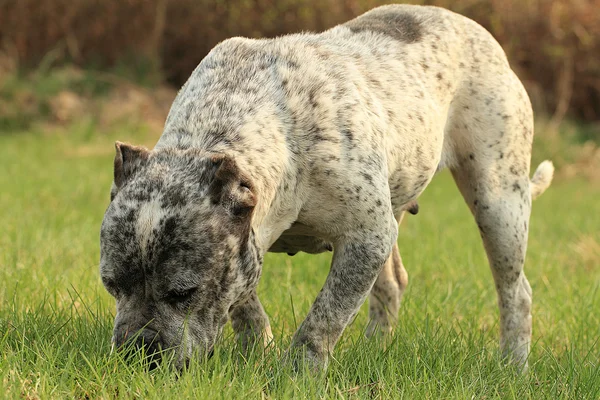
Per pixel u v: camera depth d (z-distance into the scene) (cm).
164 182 811
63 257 1502
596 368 989
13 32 4534
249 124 919
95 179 2748
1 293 1191
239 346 987
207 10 4694
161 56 4781
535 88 4700
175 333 825
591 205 2906
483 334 1141
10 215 1916
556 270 1677
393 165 1042
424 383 901
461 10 4606
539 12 4662
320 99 959
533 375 1020
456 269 1623
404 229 2142
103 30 4612
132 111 4200
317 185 952
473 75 1167
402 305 1283
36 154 3359
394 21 1145
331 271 983
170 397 809
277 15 4650
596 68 4738
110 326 1038
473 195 1195
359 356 992
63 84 4278
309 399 843
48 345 923
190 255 802
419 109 1073
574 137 4325
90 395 848
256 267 881
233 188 823
